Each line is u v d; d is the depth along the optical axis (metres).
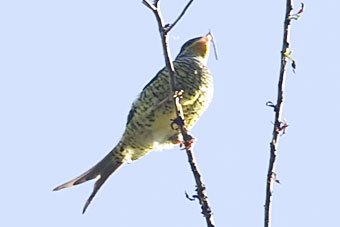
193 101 11.75
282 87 7.69
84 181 12.10
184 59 12.06
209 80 11.95
